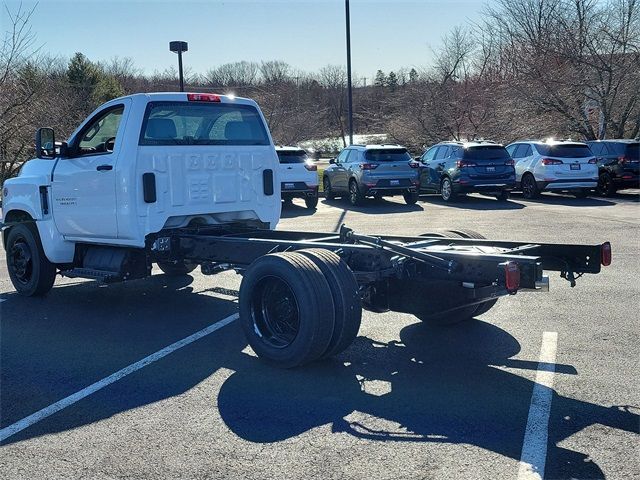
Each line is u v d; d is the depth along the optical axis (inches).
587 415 168.1
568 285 318.0
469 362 211.8
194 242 270.4
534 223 541.6
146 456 151.2
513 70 1220.5
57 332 256.5
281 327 213.5
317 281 199.2
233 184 289.9
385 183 724.0
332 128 2059.5
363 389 189.9
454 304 215.6
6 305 303.9
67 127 1093.1
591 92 1058.7
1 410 180.4
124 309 292.8
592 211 625.6
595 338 234.1
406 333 247.0
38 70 1048.2
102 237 277.7
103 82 1705.2
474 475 138.5
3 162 994.7
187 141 276.4
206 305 298.2
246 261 250.8
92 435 163.3
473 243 247.3
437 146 800.9
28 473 144.3
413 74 1792.6
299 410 175.5
